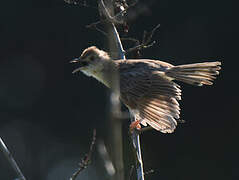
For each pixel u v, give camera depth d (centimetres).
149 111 952
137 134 895
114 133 692
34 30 2075
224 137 1933
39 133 2102
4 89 2159
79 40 2005
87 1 1700
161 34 1933
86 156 802
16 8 2078
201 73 975
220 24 1947
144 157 1917
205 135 1933
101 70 1038
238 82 1936
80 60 1059
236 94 1936
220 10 1947
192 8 1945
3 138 2097
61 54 2066
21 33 2091
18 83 2152
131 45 1692
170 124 922
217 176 1912
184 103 1945
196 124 1936
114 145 690
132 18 978
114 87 749
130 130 842
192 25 1950
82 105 2067
